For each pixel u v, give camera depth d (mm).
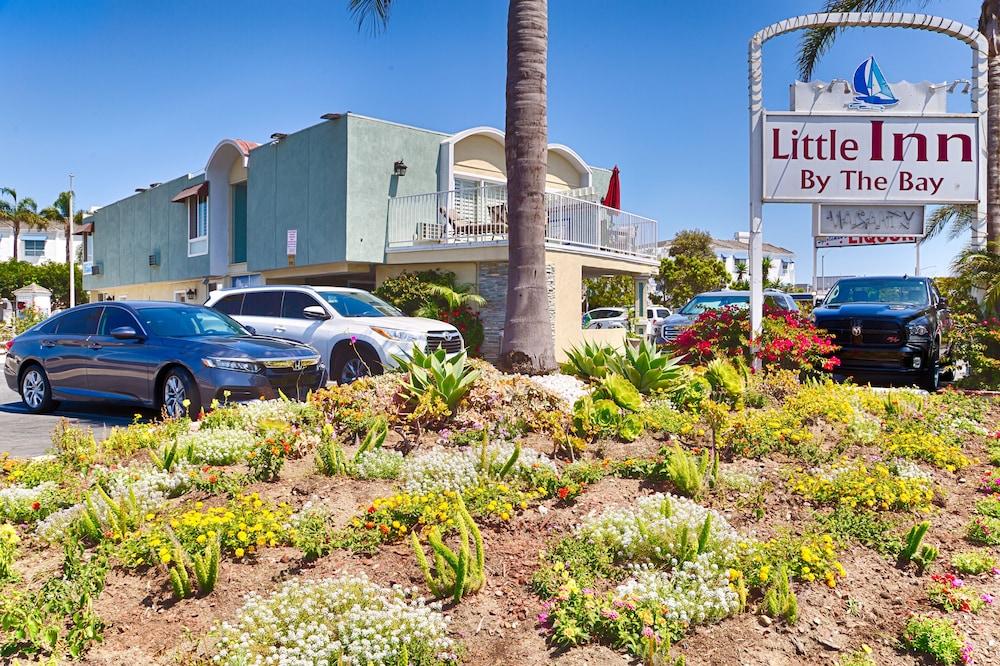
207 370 8844
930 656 3738
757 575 4145
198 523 4461
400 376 7246
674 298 49906
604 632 3723
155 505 5090
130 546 4332
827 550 4414
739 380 7902
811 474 5754
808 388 8461
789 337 9977
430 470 5605
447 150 21406
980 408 8305
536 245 10727
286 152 21906
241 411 7609
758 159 10930
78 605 3729
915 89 11047
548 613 3852
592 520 4750
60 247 73125
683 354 11117
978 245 11570
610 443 6336
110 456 6281
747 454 6199
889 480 5520
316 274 22375
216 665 3404
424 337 12055
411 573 4227
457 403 6859
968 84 11086
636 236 22906
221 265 25812
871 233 11109
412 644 3516
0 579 4094
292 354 9484
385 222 20391
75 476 5875
